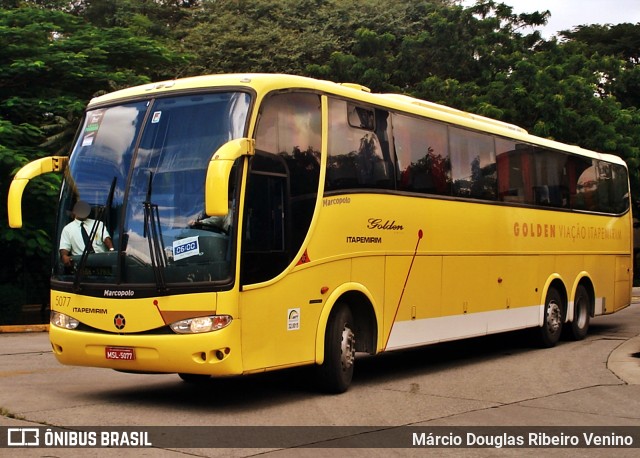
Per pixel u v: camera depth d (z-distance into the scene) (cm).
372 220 1025
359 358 1359
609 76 3578
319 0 3769
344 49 3525
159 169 843
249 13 3750
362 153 1021
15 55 2080
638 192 3375
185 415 810
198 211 812
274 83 882
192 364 791
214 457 645
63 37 2312
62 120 2039
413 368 1219
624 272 1875
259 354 829
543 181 1524
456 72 3148
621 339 1664
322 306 927
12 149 1931
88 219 866
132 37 2300
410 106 1145
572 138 3047
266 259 842
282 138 885
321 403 891
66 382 1030
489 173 1334
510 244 1385
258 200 840
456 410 863
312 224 914
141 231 829
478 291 1281
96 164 887
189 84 880
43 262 2209
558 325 1546
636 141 3278
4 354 1359
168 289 802
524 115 2998
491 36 3164
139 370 829
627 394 973
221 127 843
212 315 791
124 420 779
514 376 1128
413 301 1111
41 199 1895
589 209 1712
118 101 913
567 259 1598
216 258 800
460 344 1584
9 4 2520
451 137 1238
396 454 670
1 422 757
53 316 884
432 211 1162
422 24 3625
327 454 662
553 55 3297
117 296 824
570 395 966
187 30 3641
